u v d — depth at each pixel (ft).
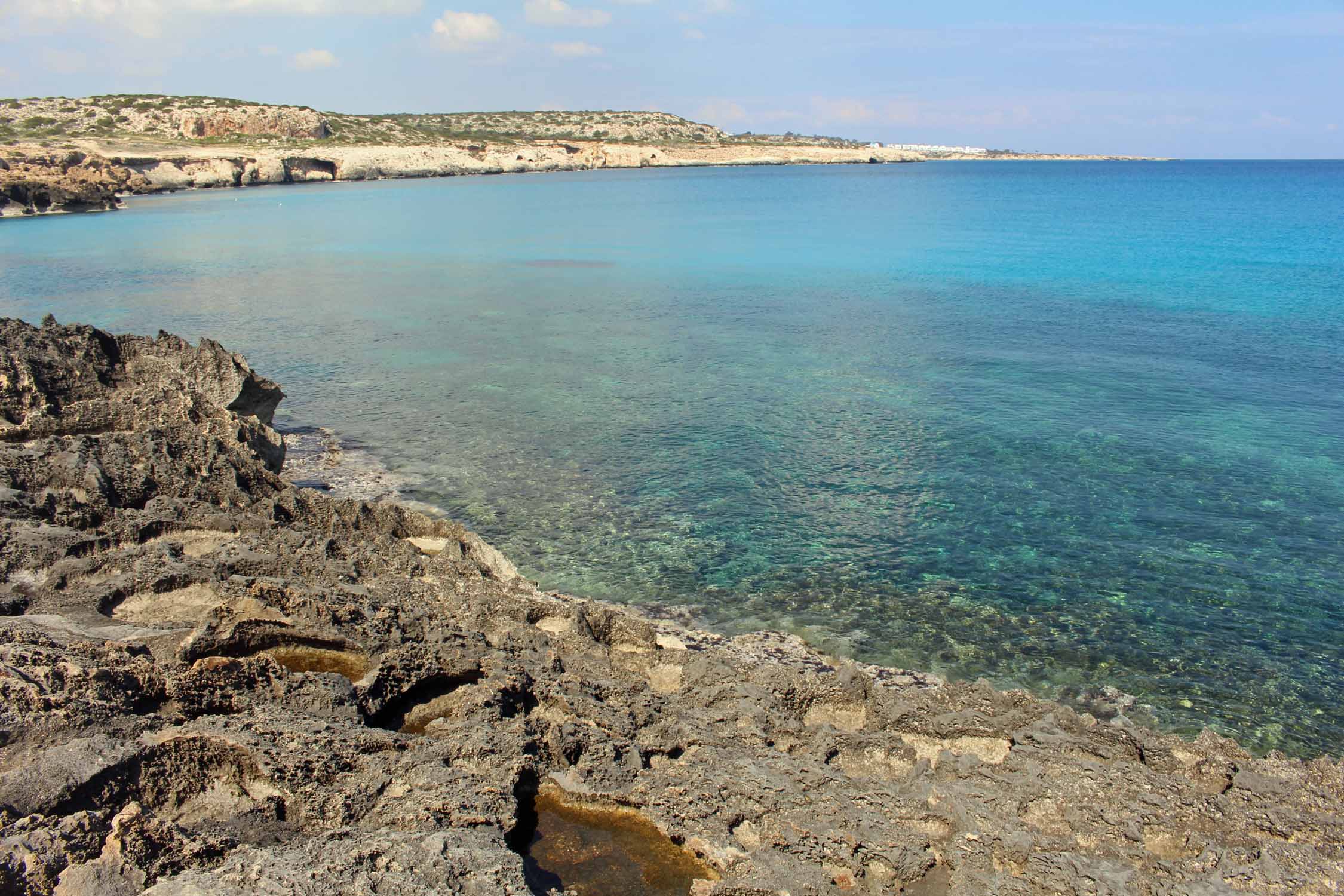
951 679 43.55
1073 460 69.62
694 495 64.59
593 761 29.22
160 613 36.96
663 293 148.97
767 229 251.80
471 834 23.40
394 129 587.68
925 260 184.44
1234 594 50.75
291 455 72.79
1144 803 27.66
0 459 47.01
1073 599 50.57
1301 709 41.47
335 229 246.88
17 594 37.19
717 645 45.75
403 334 117.39
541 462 71.05
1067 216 289.33
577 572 53.72
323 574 41.06
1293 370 92.58
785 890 24.17
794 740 32.27
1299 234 217.77
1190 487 64.34
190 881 19.90
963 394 87.10
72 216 275.59
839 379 93.20
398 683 33.37
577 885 24.99
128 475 49.24
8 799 22.04
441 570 45.96
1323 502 61.46
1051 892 24.13
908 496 63.82
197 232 235.61
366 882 20.47
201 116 468.75
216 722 26.94
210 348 69.97
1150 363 96.84
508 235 235.61
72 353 64.13
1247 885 24.31
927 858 25.66
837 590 51.83
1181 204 341.82
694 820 27.27
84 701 26.48
